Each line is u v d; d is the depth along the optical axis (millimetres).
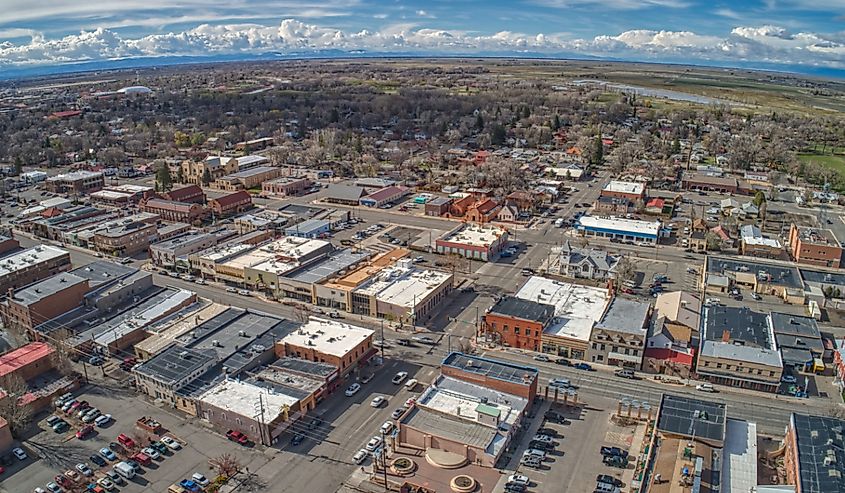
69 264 180375
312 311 157750
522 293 159375
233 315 146250
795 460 91000
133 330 140000
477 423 105188
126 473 97375
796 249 196500
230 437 107250
